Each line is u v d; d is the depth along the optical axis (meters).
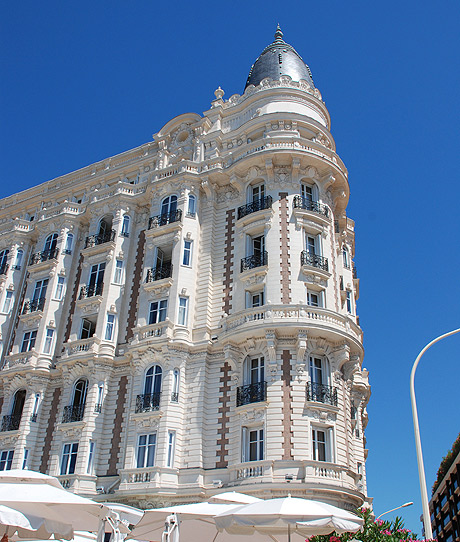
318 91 44.59
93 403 36.03
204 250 38.75
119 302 40.22
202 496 29.98
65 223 46.44
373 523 18.42
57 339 42.16
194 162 42.12
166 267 38.53
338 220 41.69
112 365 37.66
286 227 35.97
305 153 37.91
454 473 84.25
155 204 41.47
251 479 28.75
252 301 35.28
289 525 17.78
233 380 32.84
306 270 34.38
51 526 16.53
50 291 43.44
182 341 34.59
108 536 27.25
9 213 54.62
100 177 49.16
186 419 32.94
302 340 31.64
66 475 33.91
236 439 30.97
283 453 29.11
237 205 39.50
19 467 36.59
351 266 48.19
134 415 33.22
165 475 30.97
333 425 30.67
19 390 41.03
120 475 32.22
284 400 30.52
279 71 45.69
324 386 31.58
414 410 20.55
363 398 41.88
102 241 43.38
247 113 43.59
